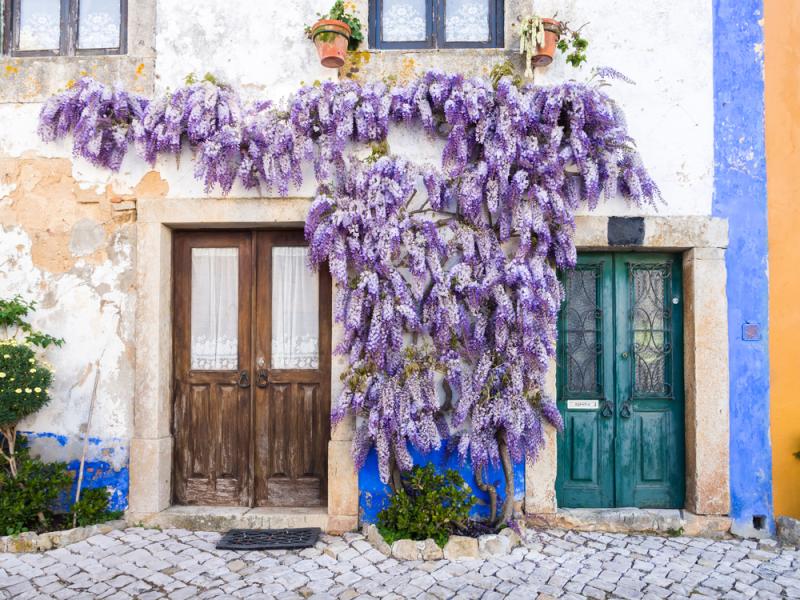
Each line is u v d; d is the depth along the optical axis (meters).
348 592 3.31
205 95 4.17
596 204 4.11
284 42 4.38
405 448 3.97
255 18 4.39
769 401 4.30
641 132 4.34
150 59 4.40
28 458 4.20
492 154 4.05
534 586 3.39
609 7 4.37
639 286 4.52
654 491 4.47
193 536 4.12
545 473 4.29
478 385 4.01
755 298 4.33
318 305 4.50
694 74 4.34
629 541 4.10
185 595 3.27
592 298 4.51
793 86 4.36
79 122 4.22
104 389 4.36
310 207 4.24
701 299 4.30
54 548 3.85
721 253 4.30
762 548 4.03
